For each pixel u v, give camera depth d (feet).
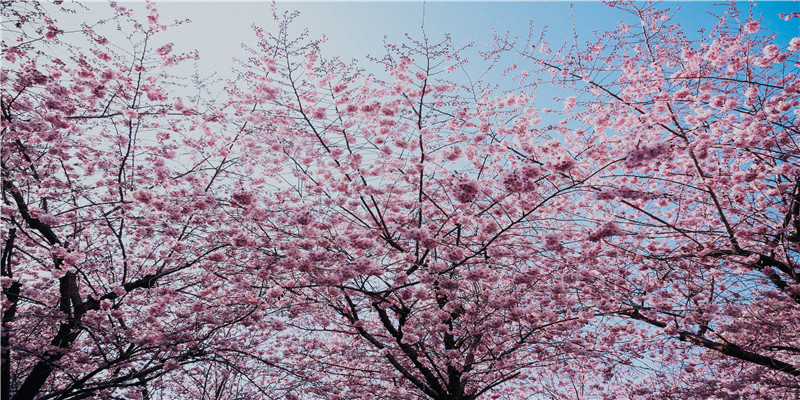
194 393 29.99
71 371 21.57
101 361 22.33
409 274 22.84
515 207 22.53
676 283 24.95
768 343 23.63
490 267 22.48
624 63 25.36
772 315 23.47
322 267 19.94
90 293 26.18
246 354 23.09
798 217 23.41
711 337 26.63
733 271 25.67
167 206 19.70
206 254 23.18
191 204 19.90
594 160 19.21
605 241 21.45
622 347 28.35
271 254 19.88
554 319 22.76
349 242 19.36
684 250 24.26
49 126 19.02
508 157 23.73
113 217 22.71
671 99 23.43
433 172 23.94
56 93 18.79
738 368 27.91
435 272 19.63
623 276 25.76
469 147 22.65
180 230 23.79
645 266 23.32
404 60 23.43
